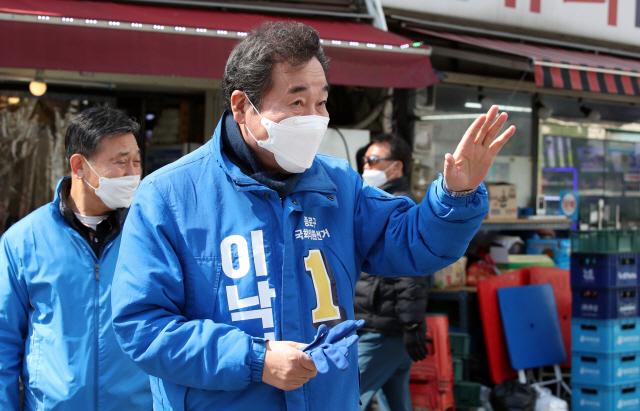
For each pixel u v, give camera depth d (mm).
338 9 5301
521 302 5105
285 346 1356
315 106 1531
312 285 1544
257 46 1487
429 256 1605
